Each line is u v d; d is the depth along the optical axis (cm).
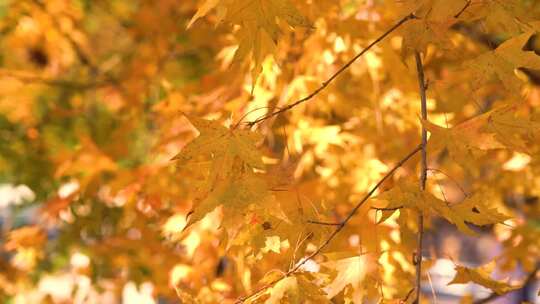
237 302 332
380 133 559
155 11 716
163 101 587
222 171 310
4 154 837
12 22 843
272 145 564
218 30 691
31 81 768
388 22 518
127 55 870
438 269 1188
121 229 672
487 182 608
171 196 574
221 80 602
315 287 320
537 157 448
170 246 631
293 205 351
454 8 325
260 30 329
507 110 318
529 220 716
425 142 322
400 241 486
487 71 331
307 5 480
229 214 304
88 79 897
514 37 330
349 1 585
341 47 516
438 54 566
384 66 536
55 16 844
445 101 570
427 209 315
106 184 657
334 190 534
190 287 562
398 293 455
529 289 801
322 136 538
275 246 339
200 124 315
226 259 597
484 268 376
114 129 852
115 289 696
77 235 685
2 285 829
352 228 500
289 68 533
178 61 795
